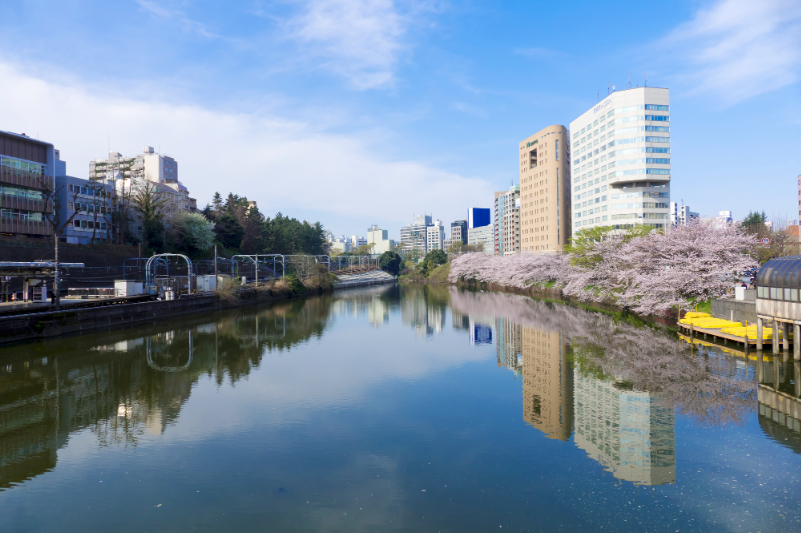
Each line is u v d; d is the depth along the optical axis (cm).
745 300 3559
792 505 1234
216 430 1867
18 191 6159
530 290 9112
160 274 7394
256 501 1301
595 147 11325
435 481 1412
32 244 5678
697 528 1132
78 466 1540
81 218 7331
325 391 2431
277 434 1822
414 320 5462
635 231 6253
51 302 4312
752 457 1526
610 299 5588
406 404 2197
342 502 1291
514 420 1955
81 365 3014
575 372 2717
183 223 8738
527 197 14812
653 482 1379
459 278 13925
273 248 12888
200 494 1345
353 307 7125
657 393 2236
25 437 1803
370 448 1677
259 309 6719
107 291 5312
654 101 10125
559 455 1591
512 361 3123
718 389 2244
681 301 4047
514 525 1160
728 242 4103
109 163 13825
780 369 2509
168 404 2214
